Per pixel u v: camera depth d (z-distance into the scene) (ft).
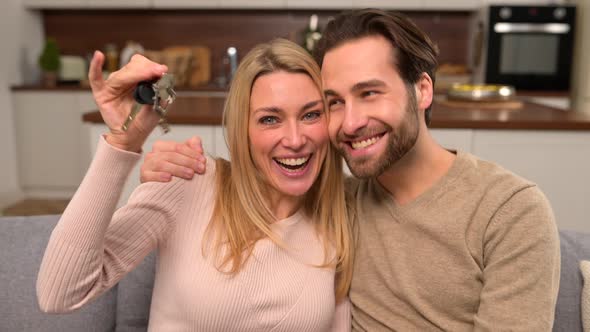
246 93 3.82
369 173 3.79
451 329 3.76
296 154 3.84
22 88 14.93
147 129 3.21
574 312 4.18
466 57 16.62
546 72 14.29
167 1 15.44
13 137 15.21
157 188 3.65
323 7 15.38
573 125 7.75
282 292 3.80
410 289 3.84
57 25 16.84
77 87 14.96
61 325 4.33
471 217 3.69
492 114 8.46
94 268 3.22
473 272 3.68
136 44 16.28
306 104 3.77
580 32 14.23
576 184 7.95
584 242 4.55
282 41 3.92
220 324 3.68
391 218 4.03
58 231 3.15
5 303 4.29
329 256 4.12
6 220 4.69
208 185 3.93
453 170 3.85
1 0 14.53
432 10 16.24
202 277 3.66
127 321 4.51
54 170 15.42
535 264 3.42
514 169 7.98
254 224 3.92
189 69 15.93
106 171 3.15
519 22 14.08
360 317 4.17
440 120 7.82
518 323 3.36
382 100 3.64
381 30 3.67
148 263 4.61
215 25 16.74
